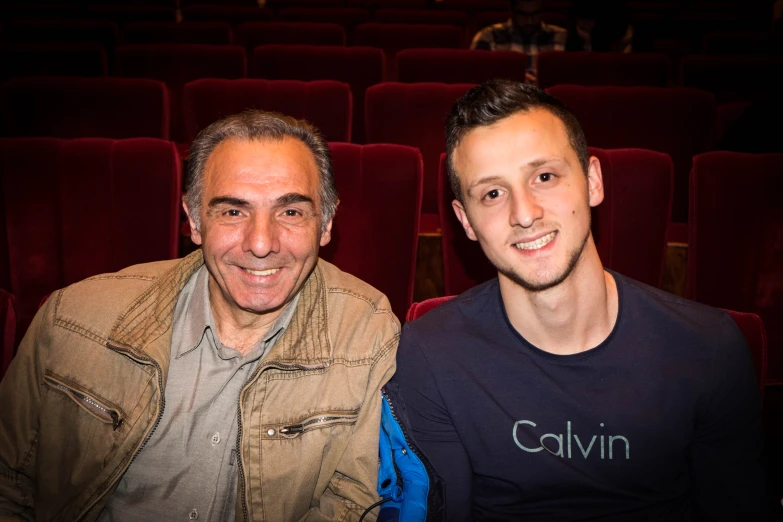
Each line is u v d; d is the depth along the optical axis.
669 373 1.00
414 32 4.08
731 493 1.01
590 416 1.00
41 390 1.11
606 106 2.54
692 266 1.84
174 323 1.16
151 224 1.86
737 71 3.35
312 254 1.10
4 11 4.76
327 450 1.11
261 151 1.08
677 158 2.51
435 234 2.08
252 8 4.67
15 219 1.85
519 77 3.25
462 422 1.04
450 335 1.07
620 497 1.01
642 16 5.10
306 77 3.34
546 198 0.97
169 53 3.28
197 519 1.08
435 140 2.52
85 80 2.58
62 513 1.08
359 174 1.85
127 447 1.07
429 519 1.05
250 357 1.12
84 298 1.14
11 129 2.54
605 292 1.01
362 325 1.15
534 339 1.03
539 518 1.04
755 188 1.79
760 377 1.14
